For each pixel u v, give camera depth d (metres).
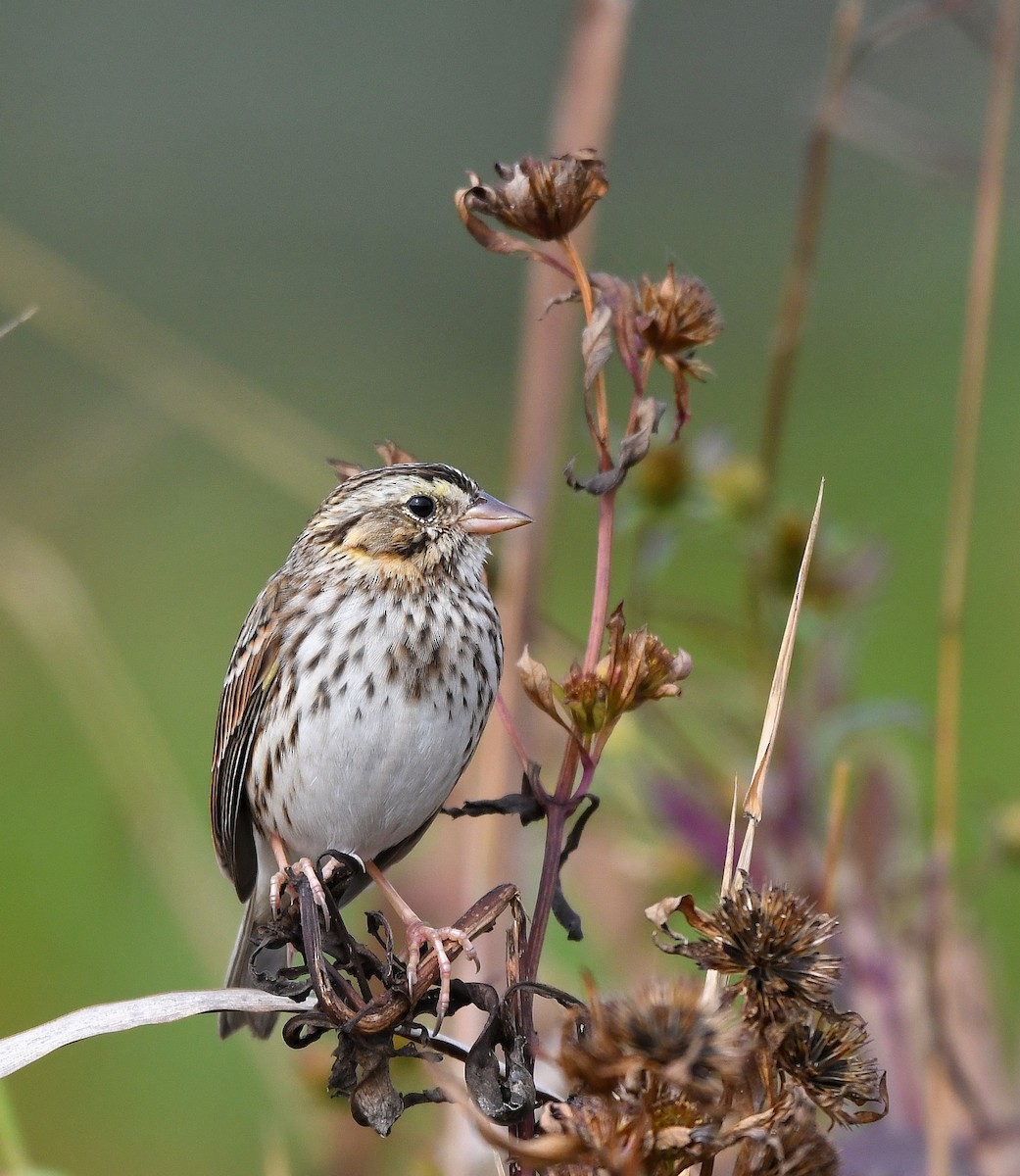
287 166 22.58
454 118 22.91
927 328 19.97
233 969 8.66
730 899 4.96
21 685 16.14
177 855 10.48
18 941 13.56
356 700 8.16
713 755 9.51
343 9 23.05
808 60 22.06
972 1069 8.59
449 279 22.19
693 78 22.42
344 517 8.53
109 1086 12.30
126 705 10.84
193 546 18.98
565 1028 4.75
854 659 9.14
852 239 21.47
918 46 19.45
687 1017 4.48
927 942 7.77
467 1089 5.23
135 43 22.84
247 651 8.56
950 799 7.95
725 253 21.61
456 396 21.38
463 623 8.30
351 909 10.70
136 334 10.32
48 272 10.24
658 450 8.70
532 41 22.95
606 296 5.56
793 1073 4.83
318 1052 8.87
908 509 16.94
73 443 12.59
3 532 10.97
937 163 9.21
